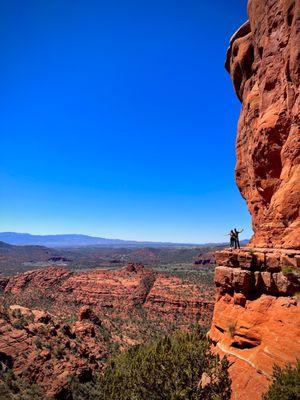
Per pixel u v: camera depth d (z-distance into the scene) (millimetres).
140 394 21156
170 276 156375
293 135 24266
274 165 27297
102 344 68375
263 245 22938
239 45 36656
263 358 18219
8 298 156500
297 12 23859
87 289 154875
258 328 19344
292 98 24672
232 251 22672
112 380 24906
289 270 18797
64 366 40688
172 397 19094
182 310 127812
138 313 134625
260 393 17281
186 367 20609
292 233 21375
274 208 23906
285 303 18547
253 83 34219
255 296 20500
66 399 36656
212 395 18750
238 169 36500
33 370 38156
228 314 21594
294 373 15477
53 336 47781
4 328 43844
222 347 21141
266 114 27859
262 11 30625
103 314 136375
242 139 35906
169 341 24922
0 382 33719
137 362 23625
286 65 25203
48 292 162250
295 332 17297
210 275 162500
